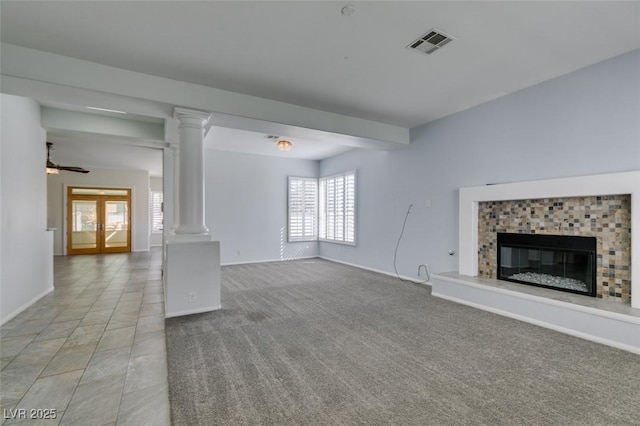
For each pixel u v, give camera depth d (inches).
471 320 127.3
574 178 120.2
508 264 150.4
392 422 65.1
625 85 110.0
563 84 126.4
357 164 257.6
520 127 141.5
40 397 74.9
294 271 237.3
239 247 273.4
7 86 109.4
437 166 184.2
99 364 91.7
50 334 114.3
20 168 140.1
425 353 97.3
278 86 135.0
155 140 189.9
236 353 97.3
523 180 140.2
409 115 175.6
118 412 69.4
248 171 278.4
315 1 81.0
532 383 80.0
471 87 138.2
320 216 310.7
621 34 97.8
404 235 209.8
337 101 153.2
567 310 112.3
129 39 98.0
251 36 97.3
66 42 99.3
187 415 67.2
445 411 68.8
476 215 161.3
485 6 83.6
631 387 77.9
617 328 100.3
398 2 81.7
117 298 163.8
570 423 64.7
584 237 122.1
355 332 114.6
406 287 184.9
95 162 314.0
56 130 169.0
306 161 309.0
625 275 111.4
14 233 134.1
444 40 100.4
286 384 79.6
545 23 91.7
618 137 111.5
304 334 112.7
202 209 142.2
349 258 266.8
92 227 352.8
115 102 125.6
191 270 136.5
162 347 103.7
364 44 102.5
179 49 104.4
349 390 77.0
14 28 91.4
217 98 136.3
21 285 140.4
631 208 105.7
